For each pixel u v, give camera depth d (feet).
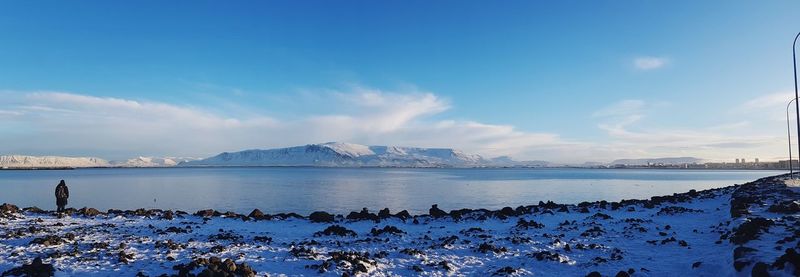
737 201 90.12
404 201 225.56
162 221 93.50
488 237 70.90
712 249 56.39
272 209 186.80
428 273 49.16
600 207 113.91
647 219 87.45
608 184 406.21
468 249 61.52
